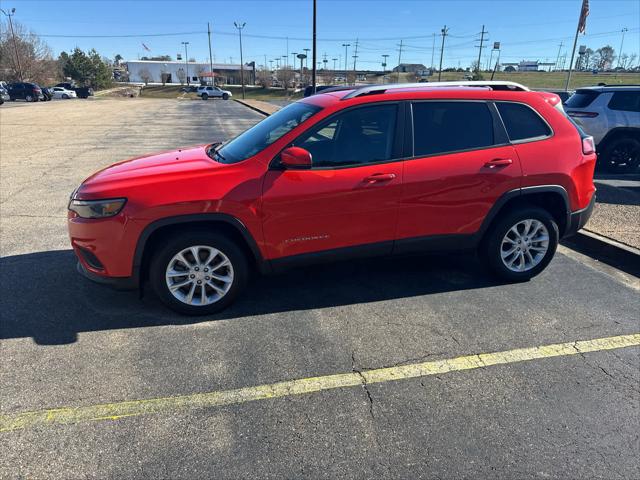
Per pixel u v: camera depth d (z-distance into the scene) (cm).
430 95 388
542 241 427
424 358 318
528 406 272
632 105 920
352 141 369
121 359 313
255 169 353
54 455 233
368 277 445
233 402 273
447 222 396
